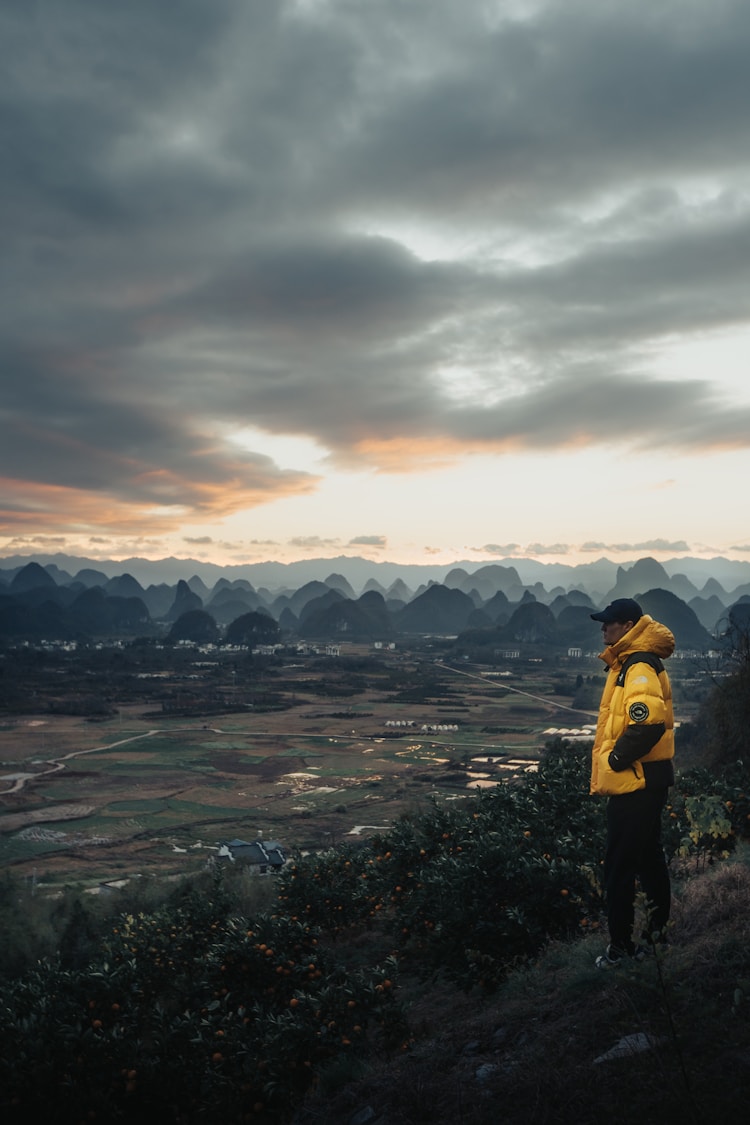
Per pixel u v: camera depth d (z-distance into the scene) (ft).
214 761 340.39
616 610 17.31
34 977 25.30
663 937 17.01
